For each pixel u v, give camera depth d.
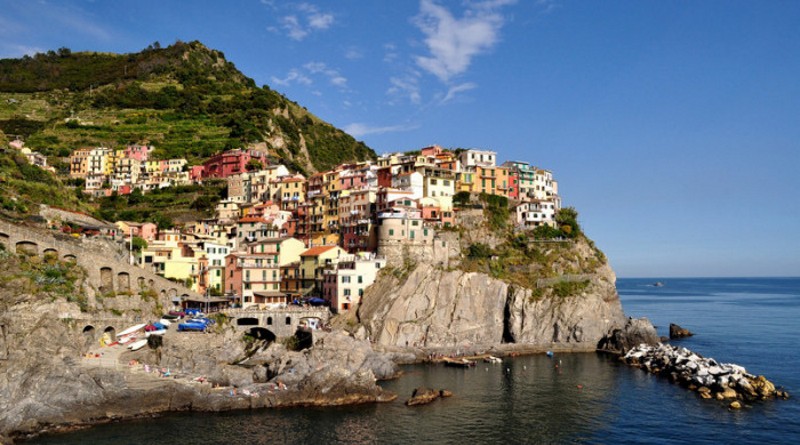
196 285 135.75
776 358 132.75
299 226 172.50
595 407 91.50
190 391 86.88
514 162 190.88
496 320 136.00
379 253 139.00
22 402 77.56
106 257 106.94
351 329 123.75
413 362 122.00
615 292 157.88
